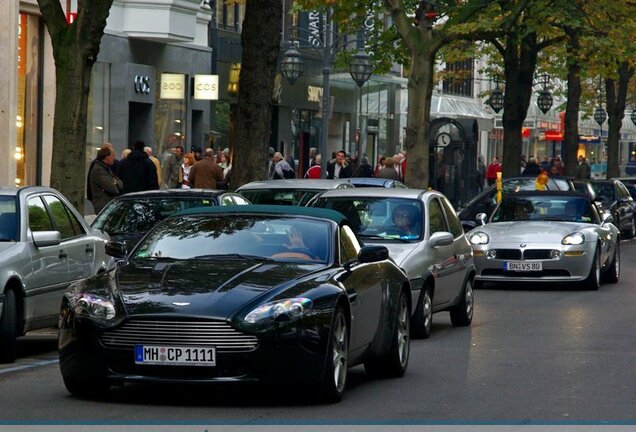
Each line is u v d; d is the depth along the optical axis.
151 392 13.12
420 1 37.03
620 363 15.91
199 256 13.48
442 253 19.19
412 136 37.03
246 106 30.28
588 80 75.56
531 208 28.34
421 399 13.01
